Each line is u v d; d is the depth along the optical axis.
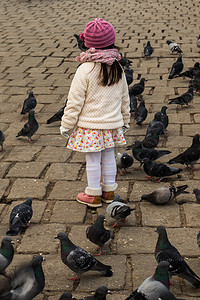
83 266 4.01
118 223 5.07
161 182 5.99
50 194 5.71
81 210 5.31
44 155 6.86
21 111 8.63
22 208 4.94
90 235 4.45
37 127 7.29
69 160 6.69
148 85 10.10
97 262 4.09
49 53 12.77
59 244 4.69
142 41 13.81
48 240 4.76
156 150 6.43
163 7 19.14
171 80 10.44
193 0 20.52
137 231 4.90
